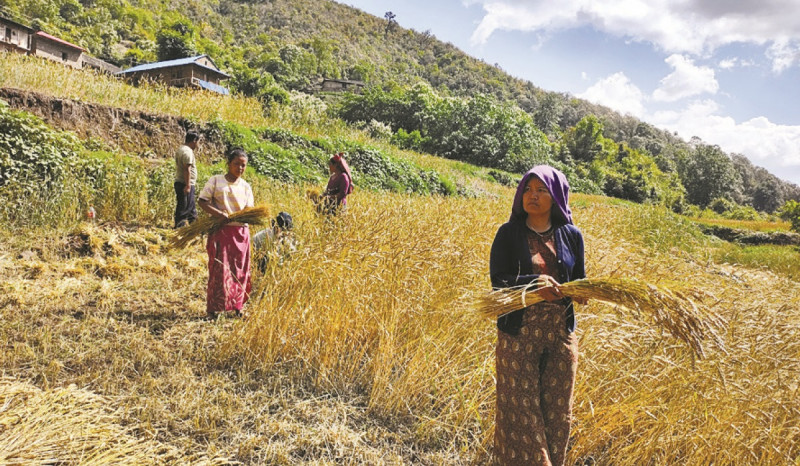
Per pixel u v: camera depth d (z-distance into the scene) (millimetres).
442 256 4562
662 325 2389
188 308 4723
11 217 6391
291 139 15242
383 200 8016
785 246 25188
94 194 7793
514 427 2473
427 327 3990
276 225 5629
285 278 4148
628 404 3150
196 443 2756
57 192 7066
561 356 2520
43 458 2291
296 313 4000
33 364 3219
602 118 156625
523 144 39500
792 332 3619
